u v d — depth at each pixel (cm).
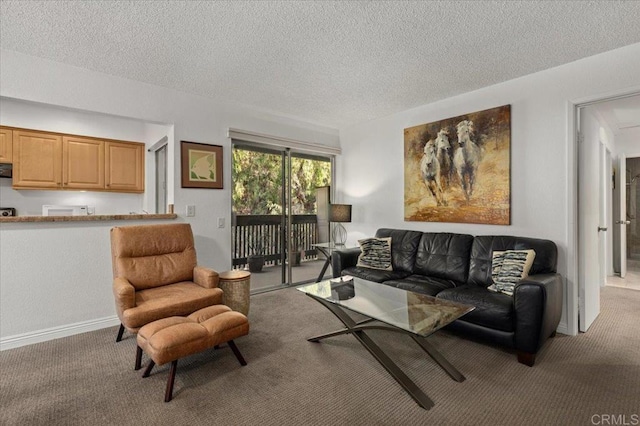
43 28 219
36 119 388
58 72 271
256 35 229
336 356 235
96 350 246
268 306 354
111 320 298
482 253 301
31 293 260
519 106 304
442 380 203
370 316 204
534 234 295
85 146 420
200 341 194
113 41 238
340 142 502
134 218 312
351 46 245
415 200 392
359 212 471
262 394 188
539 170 291
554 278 241
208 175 362
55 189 401
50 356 236
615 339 260
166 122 332
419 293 273
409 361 227
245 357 234
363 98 362
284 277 451
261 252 427
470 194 338
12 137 374
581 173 279
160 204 454
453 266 316
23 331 256
